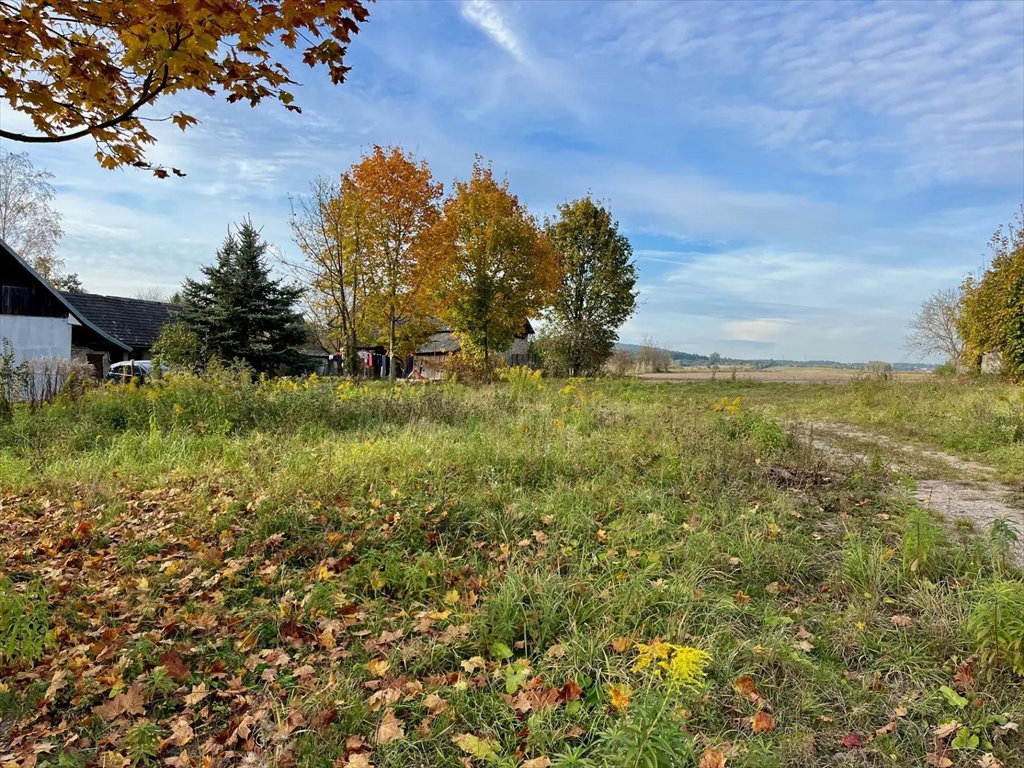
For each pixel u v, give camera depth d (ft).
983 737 7.63
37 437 26.16
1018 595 8.91
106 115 12.18
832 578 12.08
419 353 135.74
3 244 63.46
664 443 22.56
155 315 103.14
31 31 10.13
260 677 9.41
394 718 8.13
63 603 11.46
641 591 10.88
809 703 8.25
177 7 9.11
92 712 8.56
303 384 40.88
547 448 21.39
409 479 18.02
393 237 74.18
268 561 13.29
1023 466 22.30
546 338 117.19
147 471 20.67
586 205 116.26
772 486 18.07
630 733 6.61
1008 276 55.11
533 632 9.97
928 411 37.19
